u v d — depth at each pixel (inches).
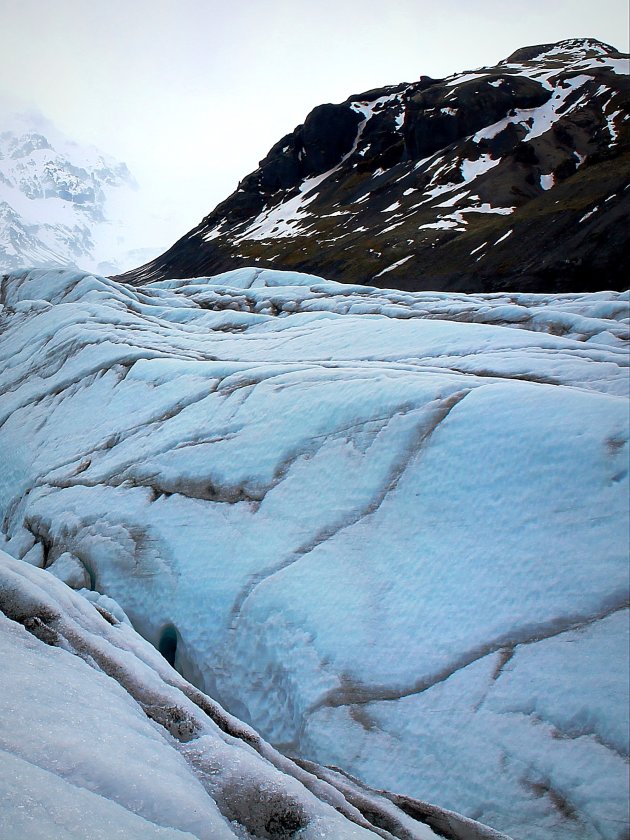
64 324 1143.6
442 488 481.7
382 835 250.2
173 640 521.7
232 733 307.6
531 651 377.1
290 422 604.7
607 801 313.0
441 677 390.6
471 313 922.1
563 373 590.9
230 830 197.0
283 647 451.8
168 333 1045.2
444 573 436.5
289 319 1023.6
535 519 431.8
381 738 382.3
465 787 347.3
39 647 301.3
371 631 429.4
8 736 190.1
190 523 578.9
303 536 509.7
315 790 276.5
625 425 440.1
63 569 612.4
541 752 339.9
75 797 163.6
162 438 695.7
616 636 360.8
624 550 390.6
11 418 944.9
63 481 729.0
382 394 568.4
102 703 251.9
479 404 512.4
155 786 194.2
